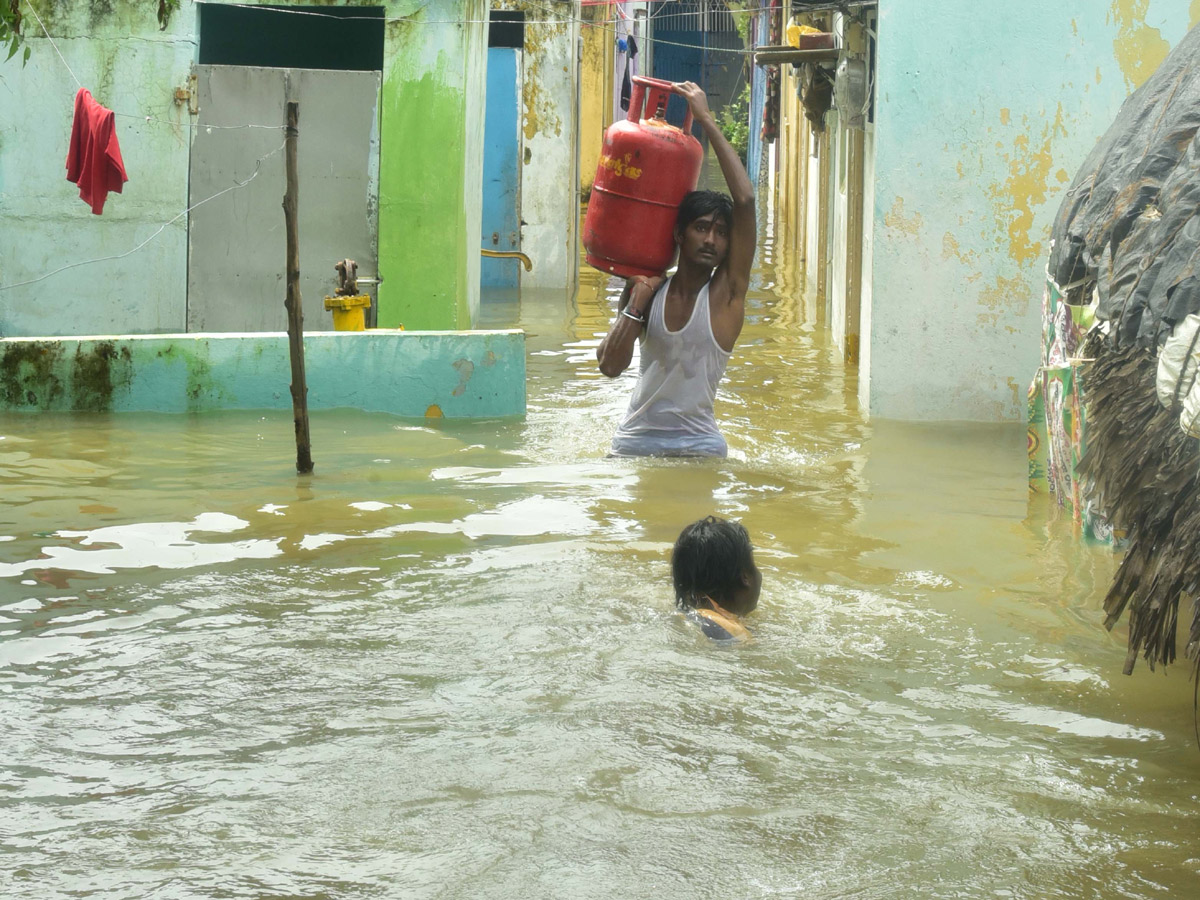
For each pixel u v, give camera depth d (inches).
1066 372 250.1
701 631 179.3
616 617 185.2
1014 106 354.9
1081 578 212.5
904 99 358.0
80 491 261.3
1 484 266.4
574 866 118.8
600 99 1023.6
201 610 189.2
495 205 669.3
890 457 311.3
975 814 129.8
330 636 178.1
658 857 120.5
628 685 160.9
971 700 159.9
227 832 124.8
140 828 125.5
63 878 116.2
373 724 149.5
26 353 346.3
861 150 451.5
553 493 262.2
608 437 325.7
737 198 279.4
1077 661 174.4
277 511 245.8
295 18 568.4
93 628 181.5
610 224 279.3
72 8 439.2
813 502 263.0
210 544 223.6
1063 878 117.4
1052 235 286.5
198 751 142.6
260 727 148.9
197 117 446.0
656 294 287.3
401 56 446.0
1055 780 137.7
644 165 274.2
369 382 356.8
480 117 508.4
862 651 176.1
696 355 290.0
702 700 156.9
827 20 547.2
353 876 116.9
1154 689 164.9
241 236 451.5
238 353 353.4
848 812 129.9
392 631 179.9
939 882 116.7
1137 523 168.9
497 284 676.7
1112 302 211.8
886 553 225.9
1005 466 302.8
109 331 454.6
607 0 722.8
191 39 442.9
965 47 354.3
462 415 356.8
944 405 365.7
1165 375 170.4
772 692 160.1
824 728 150.2
